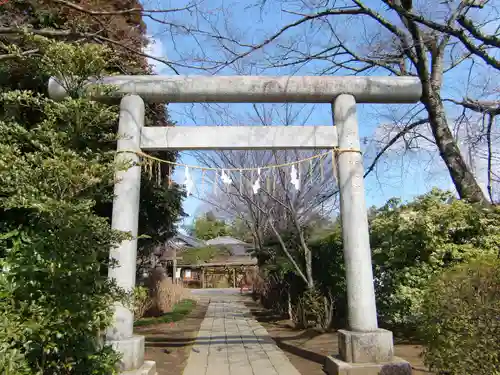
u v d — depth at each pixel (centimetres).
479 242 681
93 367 347
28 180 311
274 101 585
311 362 593
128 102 561
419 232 693
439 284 359
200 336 848
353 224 534
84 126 379
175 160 958
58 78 408
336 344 698
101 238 361
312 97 580
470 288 332
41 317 299
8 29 583
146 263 1253
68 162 314
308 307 882
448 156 774
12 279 326
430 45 785
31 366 309
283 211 1004
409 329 707
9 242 396
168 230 1081
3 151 315
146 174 875
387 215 793
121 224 515
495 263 344
